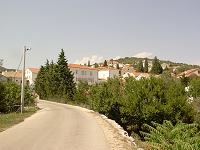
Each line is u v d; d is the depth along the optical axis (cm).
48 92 8238
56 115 3312
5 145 1421
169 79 4116
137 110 3750
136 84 3931
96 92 4469
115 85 4362
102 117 3225
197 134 1398
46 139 1630
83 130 2072
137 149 1359
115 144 1528
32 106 4800
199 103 4178
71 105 6106
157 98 3756
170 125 1430
